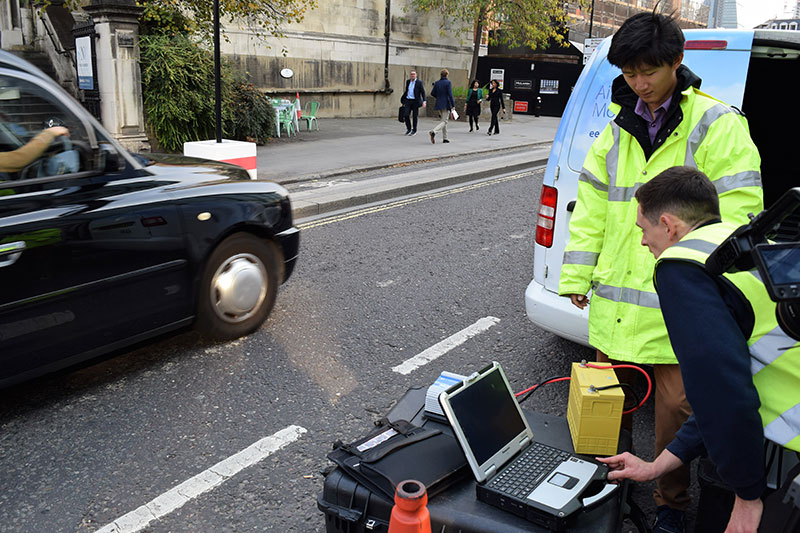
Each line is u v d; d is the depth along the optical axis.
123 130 11.59
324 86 22.22
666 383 2.46
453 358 4.29
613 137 2.59
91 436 3.34
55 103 3.52
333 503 2.36
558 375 4.05
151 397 3.72
